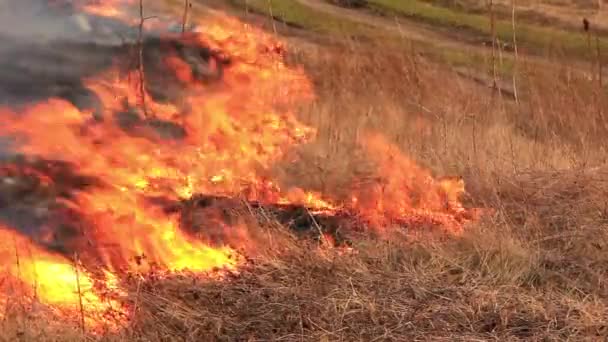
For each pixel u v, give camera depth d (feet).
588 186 30.19
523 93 45.91
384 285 24.03
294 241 26.35
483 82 50.24
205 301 22.77
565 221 28.17
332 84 43.37
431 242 26.30
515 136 36.58
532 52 61.77
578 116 38.32
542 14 70.59
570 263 25.68
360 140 34.58
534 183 30.99
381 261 25.36
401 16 70.85
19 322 20.31
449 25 69.05
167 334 21.02
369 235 27.09
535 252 25.75
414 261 25.76
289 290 23.43
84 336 20.10
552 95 41.32
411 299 23.38
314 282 23.93
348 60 47.65
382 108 39.04
